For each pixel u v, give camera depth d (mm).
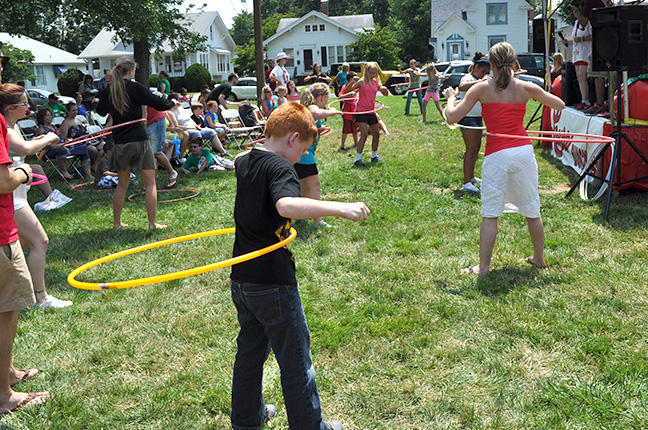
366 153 11828
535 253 5129
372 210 7375
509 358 3609
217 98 15359
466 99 4820
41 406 3262
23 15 18422
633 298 4352
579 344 3709
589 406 3066
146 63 22812
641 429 2865
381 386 3365
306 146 2645
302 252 5828
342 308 4457
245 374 2779
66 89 38062
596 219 6465
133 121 6730
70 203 8688
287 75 16844
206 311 4504
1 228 3078
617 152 6742
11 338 3234
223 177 10445
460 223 6609
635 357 3510
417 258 5559
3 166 2994
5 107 4020
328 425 2891
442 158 10609
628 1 8367
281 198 2289
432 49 61219
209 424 3070
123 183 7020
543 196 7617
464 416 3027
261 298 2518
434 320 4199
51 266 5742
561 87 10484
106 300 4805
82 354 3895
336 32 53531
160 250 6133
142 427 3104
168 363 3758
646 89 7234
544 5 11922
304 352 2623
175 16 18156
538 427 2918
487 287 4715
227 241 6391
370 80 10070
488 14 46656
